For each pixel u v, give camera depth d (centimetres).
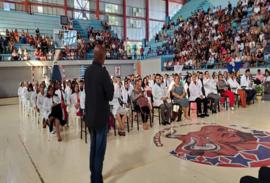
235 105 942
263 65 1278
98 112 329
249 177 216
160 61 1878
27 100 927
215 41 1677
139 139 559
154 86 737
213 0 2248
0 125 768
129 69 2059
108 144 527
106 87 327
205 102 791
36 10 2016
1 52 1644
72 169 410
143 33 2600
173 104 717
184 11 2483
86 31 2191
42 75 1669
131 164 421
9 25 1861
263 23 1523
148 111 655
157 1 2653
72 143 551
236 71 1184
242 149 477
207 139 543
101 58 332
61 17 2005
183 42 1944
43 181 371
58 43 1844
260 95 1087
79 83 715
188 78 833
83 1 2231
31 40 1800
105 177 374
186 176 372
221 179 361
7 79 1594
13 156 478
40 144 550
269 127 629
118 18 2442
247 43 1455
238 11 1756
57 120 584
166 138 561
